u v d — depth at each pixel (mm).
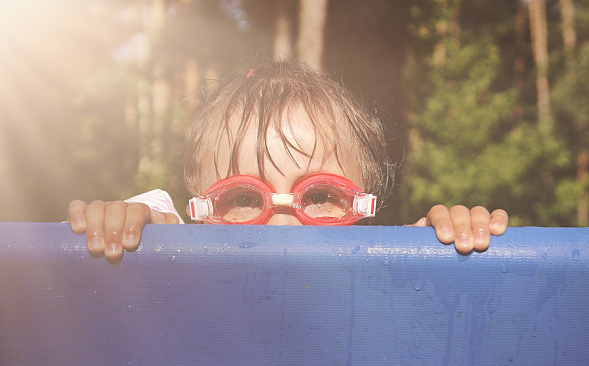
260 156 1697
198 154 1914
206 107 1999
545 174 15109
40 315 962
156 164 15688
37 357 966
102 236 963
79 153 18203
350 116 1904
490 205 13062
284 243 957
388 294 953
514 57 23781
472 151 13461
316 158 1733
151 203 1878
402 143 2994
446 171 12562
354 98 2041
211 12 21531
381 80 10078
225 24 21453
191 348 959
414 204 11648
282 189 1684
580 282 948
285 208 1578
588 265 945
